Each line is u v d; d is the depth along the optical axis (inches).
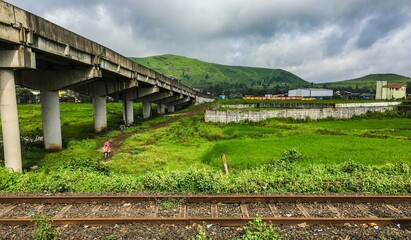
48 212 387.5
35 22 717.3
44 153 1004.6
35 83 1077.1
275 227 333.1
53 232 316.8
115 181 519.2
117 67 1374.3
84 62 1015.0
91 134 1507.1
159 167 791.7
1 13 594.6
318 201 425.4
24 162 842.8
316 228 344.2
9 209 394.6
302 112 1784.0
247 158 826.2
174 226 348.5
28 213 383.9
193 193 462.0
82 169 691.4
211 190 481.7
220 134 1301.7
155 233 328.2
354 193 466.6
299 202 422.0
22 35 667.4
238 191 480.4
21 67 682.8
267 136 1254.9
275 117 1722.4
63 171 636.1
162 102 3110.2
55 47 828.6
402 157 793.6
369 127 1508.4
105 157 998.4
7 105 700.0
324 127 1509.6
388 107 2171.5
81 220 350.6
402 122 1761.8
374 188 494.0
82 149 1075.9
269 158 821.9
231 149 958.4
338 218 355.6
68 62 1006.4
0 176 526.3
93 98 1624.0
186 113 3063.5
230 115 1654.8
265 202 421.7
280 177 533.3
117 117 2492.6
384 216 382.3
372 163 732.7
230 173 619.5
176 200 420.5
